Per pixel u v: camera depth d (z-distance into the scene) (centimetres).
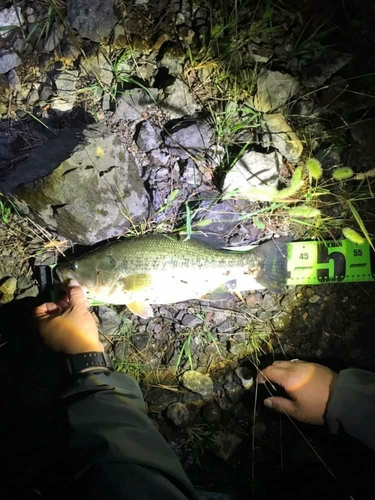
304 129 80
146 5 79
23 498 72
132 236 76
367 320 79
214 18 80
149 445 53
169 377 78
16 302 75
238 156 75
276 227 79
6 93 77
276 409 73
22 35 77
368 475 76
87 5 75
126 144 77
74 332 65
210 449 76
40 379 75
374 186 79
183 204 77
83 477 49
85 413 55
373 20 80
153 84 79
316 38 81
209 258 73
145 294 72
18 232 76
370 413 66
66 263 71
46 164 69
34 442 74
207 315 78
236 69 79
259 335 78
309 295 79
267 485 76
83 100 78
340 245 77
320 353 79
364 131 79
